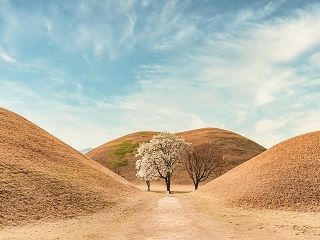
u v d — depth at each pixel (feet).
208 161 325.62
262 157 197.77
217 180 217.56
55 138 252.21
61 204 126.72
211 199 168.86
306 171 157.69
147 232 88.94
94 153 504.84
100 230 93.50
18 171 142.10
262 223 103.71
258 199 145.38
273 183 154.40
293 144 192.13
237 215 121.49
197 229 92.94
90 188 157.99
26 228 98.27
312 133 201.16
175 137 298.56
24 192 125.70
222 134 502.38
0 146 166.40
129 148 484.33
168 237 82.07
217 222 105.19
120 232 89.56
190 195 204.44
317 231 90.48
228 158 402.31
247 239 80.07
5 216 106.22
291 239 80.48
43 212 115.75
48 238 84.23
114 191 176.04
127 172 412.57
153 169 289.53
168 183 286.25
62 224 104.53
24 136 200.44
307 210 131.44
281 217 117.50
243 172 188.44
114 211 130.93
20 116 249.14
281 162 173.17
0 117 217.15
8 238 85.15
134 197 178.29
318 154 169.68
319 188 144.25
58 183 145.18
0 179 129.18
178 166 294.87
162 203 161.38
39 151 187.01
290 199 140.56
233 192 163.53
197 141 462.60
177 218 113.29
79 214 120.98
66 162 193.06
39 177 143.54
